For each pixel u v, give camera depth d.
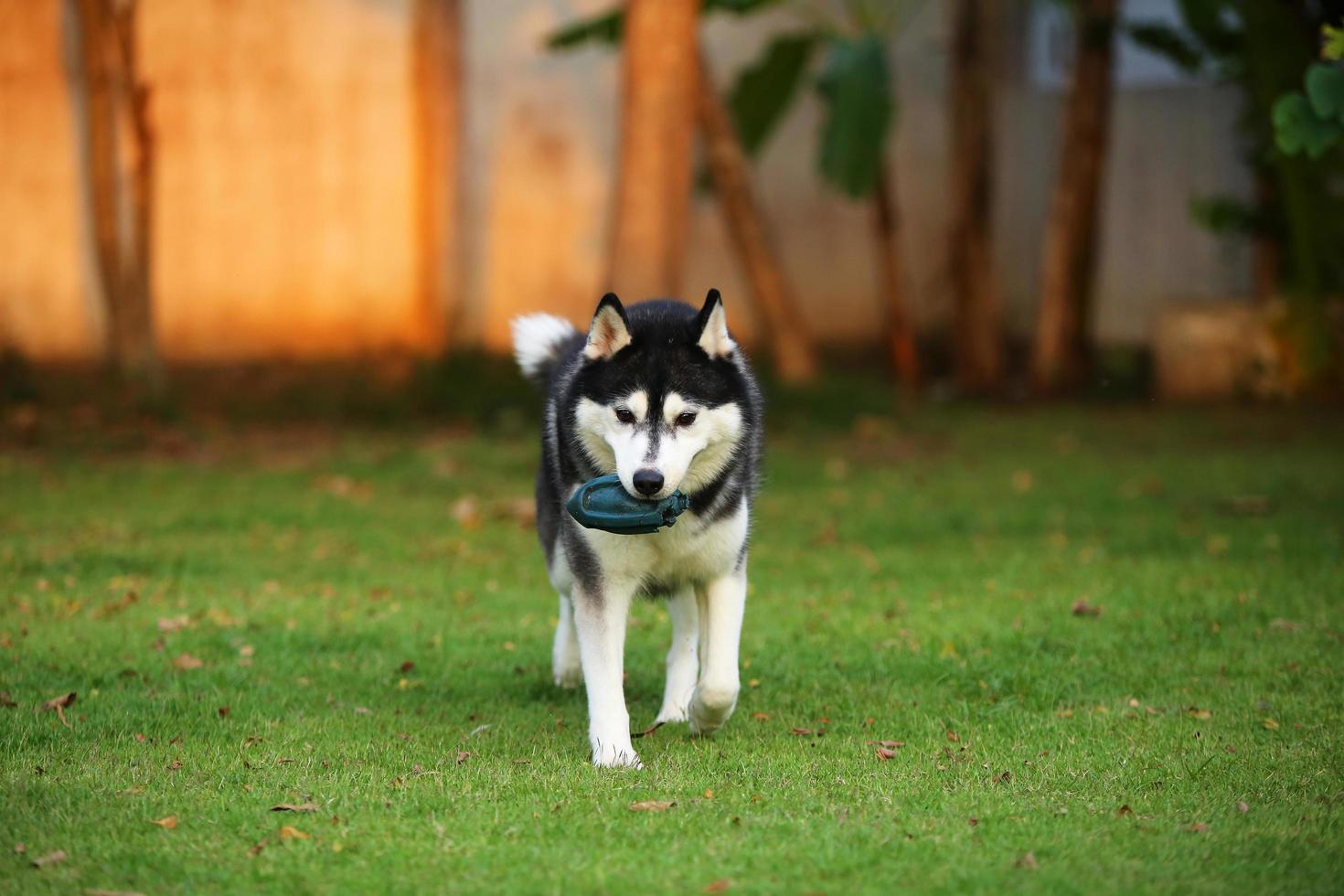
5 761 5.00
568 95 17.23
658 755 5.20
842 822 4.39
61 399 14.50
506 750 5.29
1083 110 16.56
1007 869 4.00
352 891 3.87
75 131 16.47
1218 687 6.02
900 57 18.28
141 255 13.84
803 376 16.58
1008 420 15.42
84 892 3.85
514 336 6.46
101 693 5.96
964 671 6.32
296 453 12.80
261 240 16.77
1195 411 16.00
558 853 4.12
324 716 5.73
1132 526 9.73
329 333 16.86
